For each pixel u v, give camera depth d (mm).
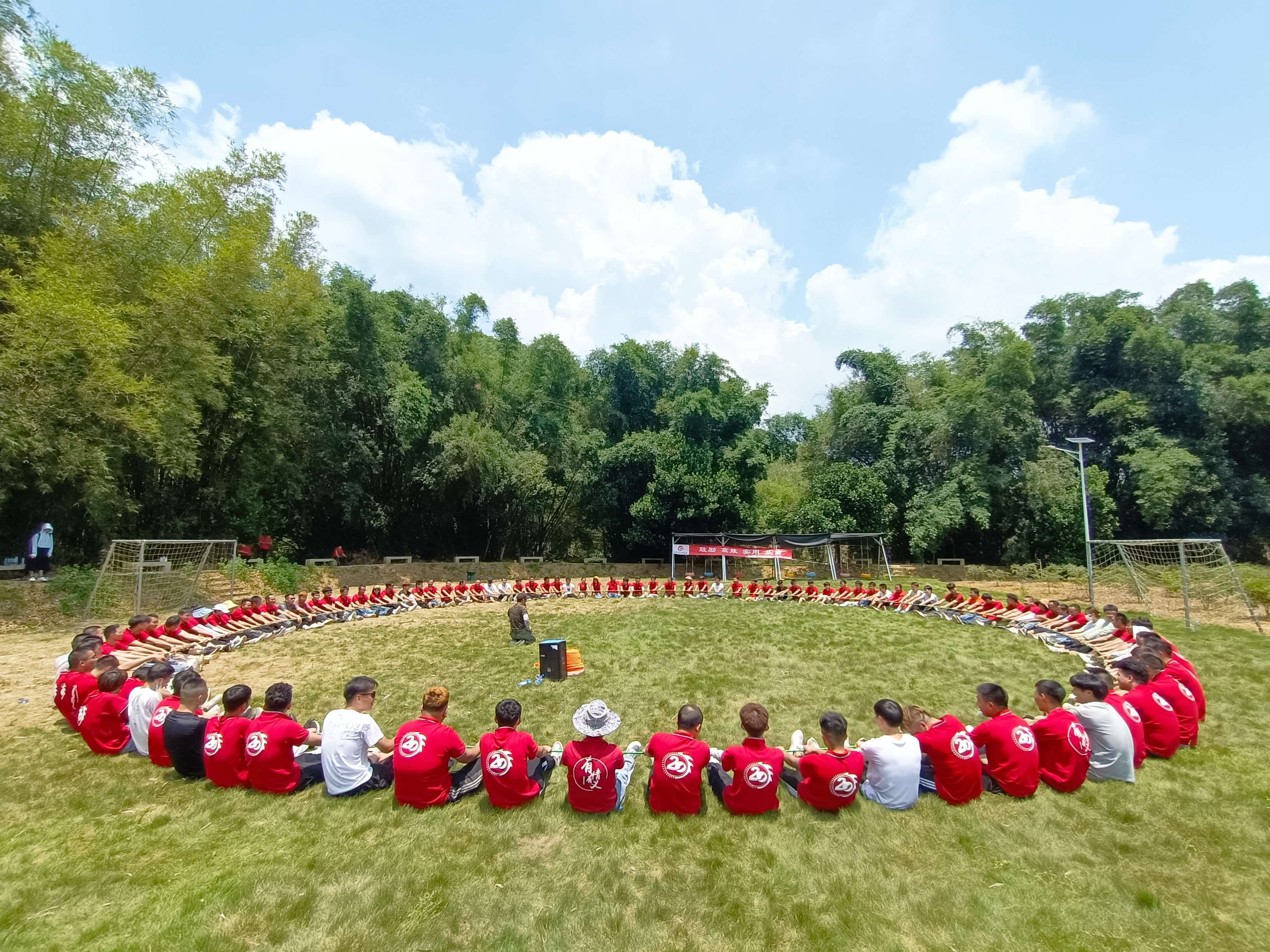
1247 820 4945
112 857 4465
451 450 23000
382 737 5699
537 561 27906
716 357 30562
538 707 8156
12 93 13039
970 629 13477
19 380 11914
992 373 27047
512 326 32031
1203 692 7219
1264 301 29594
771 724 7551
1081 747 5461
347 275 23609
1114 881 4160
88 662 7137
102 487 13914
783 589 18828
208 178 16312
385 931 3654
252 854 4492
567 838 4691
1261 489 27219
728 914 3801
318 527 24797
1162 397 27766
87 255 13352
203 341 15320
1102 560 19891
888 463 28656
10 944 3486
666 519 27891
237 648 11867
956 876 4227
